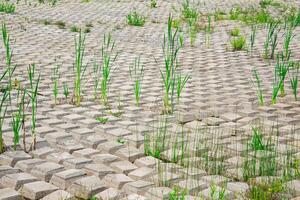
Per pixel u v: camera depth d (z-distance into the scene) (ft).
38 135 17.34
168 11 53.36
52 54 31.76
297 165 14.99
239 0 62.64
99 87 24.44
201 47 36.09
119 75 27.04
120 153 15.92
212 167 15.05
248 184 13.84
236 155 16.16
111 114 20.17
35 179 13.80
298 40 39.27
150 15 50.55
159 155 15.84
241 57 32.78
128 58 31.60
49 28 41.45
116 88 24.35
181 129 18.54
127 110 20.74
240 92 24.03
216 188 13.53
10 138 16.89
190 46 36.37
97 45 35.53
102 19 47.29
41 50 32.86
